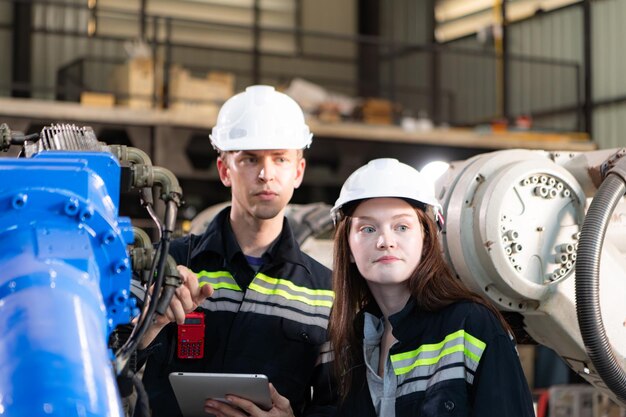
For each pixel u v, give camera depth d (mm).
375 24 17781
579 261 2961
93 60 13102
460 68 16922
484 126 14023
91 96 11938
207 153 13078
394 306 2824
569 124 15359
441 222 2979
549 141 13898
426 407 2586
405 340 2705
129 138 11828
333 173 14344
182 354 3201
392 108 14391
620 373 2980
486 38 16094
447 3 17156
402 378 2697
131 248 1903
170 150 11914
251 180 3217
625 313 3301
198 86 12539
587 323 2945
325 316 3293
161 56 15688
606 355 2951
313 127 12938
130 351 1752
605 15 14992
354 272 2906
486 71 16406
